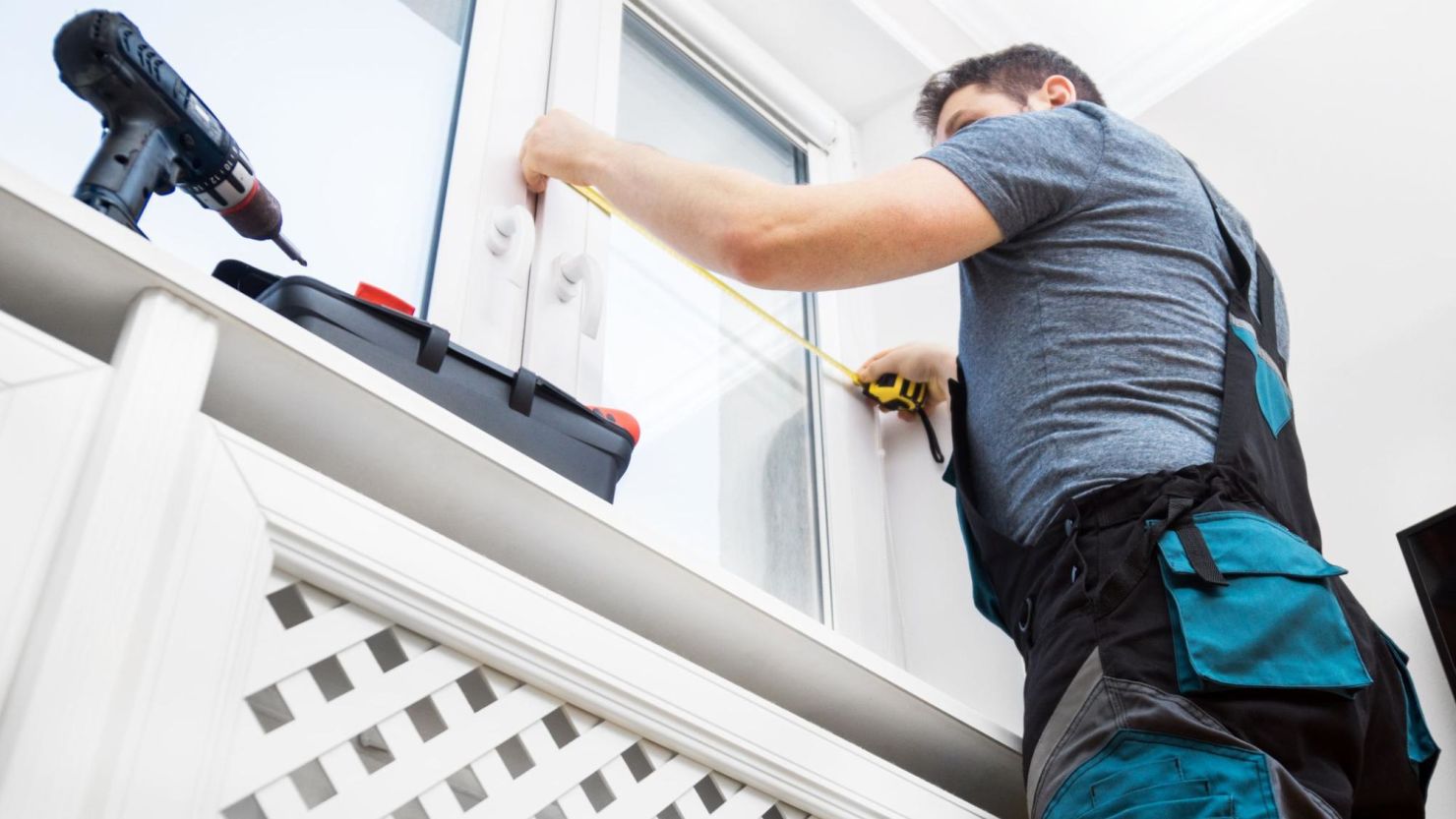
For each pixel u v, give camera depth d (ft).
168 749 2.31
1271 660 3.16
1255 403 3.89
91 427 2.44
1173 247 4.15
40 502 2.30
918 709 4.15
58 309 2.71
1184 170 4.48
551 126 5.07
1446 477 5.53
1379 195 6.33
